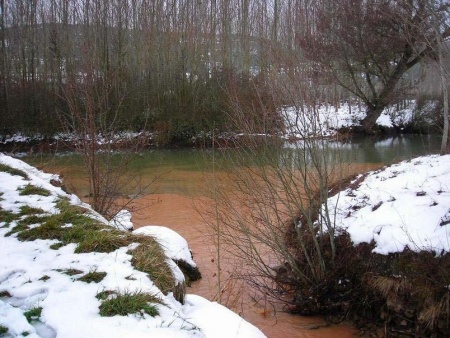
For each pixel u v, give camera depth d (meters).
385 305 6.08
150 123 26.44
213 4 30.41
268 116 7.04
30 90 26.56
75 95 10.58
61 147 24.56
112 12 28.83
